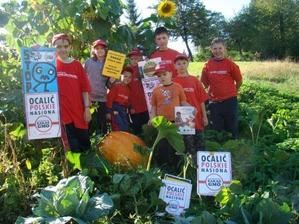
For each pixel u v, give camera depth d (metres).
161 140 3.46
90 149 3.48
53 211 2.47
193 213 2.85
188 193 2.85
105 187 3.02
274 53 33.56
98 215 2.46
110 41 4.53
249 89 6.64
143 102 4.23
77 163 3.19
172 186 2.86
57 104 3.10
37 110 3.06
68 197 2.45
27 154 3.40
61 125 3.18
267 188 3.08
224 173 2.89
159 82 3.77
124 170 3.22
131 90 4.22
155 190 2.92
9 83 3.81
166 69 3.43
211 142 3.59
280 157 3.41
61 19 4.34
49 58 3.07
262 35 33.59
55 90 3.09
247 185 3.26
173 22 4.86
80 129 3.41
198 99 3.67
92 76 3.98
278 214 2.48
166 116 3.43
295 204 2.71
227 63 4.14
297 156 3.39
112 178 2.99
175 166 3.48
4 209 2.77
